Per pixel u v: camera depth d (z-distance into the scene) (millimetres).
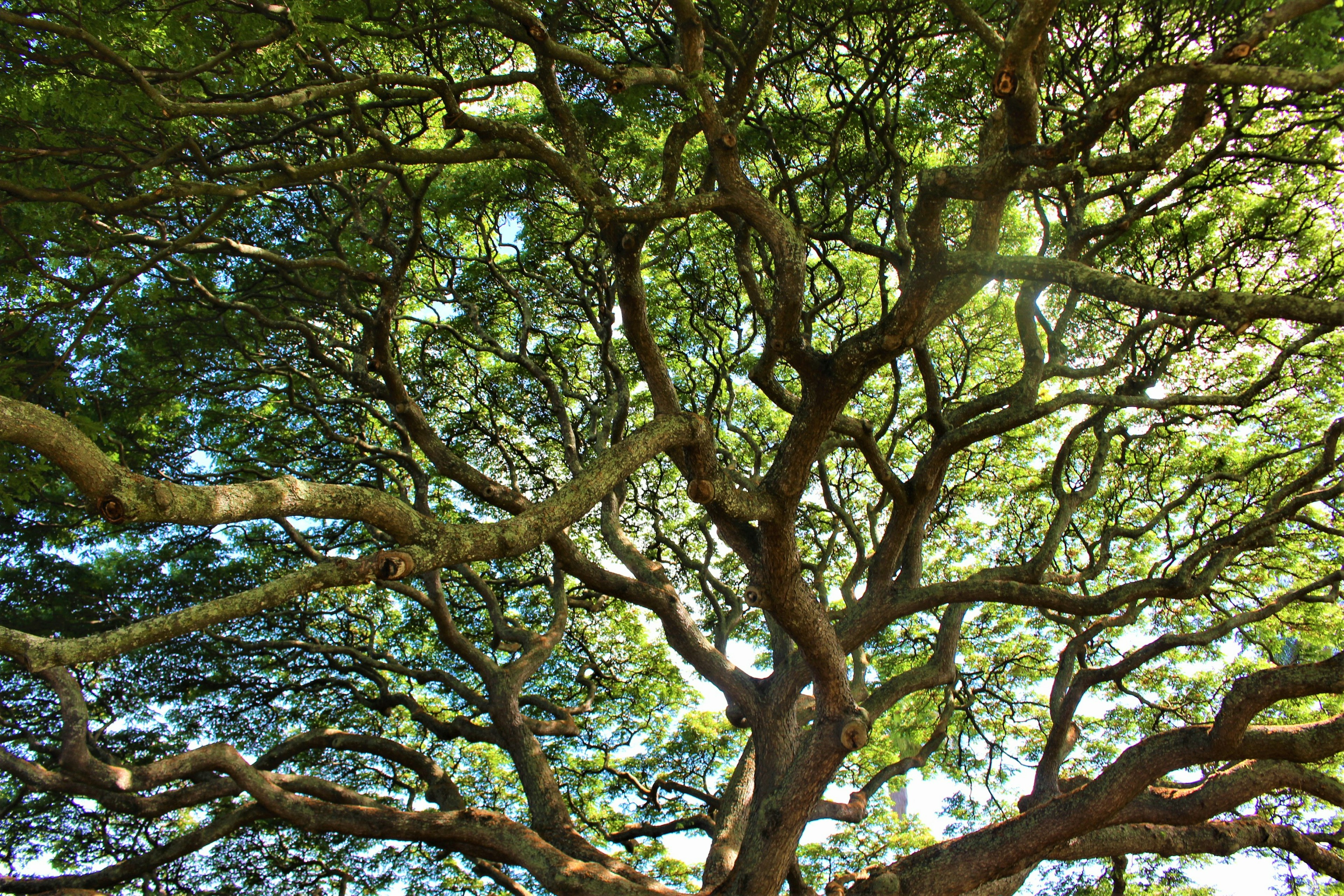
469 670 18094
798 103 13906
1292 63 5691
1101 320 13984
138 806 11016
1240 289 12859
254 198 12273
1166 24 10781
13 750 14070
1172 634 13109
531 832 10578
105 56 6023
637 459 7109
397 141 11859
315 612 16672
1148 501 16406
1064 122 11273
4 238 9250
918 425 17438
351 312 11648
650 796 14180
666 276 16703
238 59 7637
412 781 17531
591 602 15539
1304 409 15070
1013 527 17781
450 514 17359
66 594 14555
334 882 15484
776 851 9133
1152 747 8805
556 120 9102
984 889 10523
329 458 15961
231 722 15992
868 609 10969
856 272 16812
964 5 7340
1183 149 12594
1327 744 8359
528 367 13727
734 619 14961
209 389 14359
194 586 15375
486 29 10633
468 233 15883
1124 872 12844
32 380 8859
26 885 11312
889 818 18672
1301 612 15133
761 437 17812
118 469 4266
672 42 11352
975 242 7523
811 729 9383
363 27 9516
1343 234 12578
